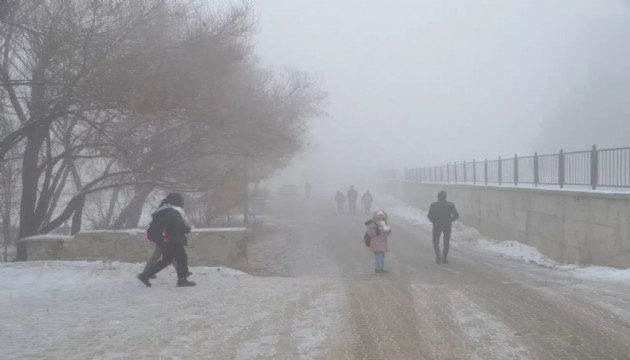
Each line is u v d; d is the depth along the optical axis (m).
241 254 13.29
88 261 12.70
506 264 14.93
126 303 8.37
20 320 7.29
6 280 10.32
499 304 8.39
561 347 6.11
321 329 6.80
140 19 13.75
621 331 6.77
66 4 12.93
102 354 5.82
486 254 17.17
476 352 5.93
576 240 14.02
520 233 18.08
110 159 18.56
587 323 7.16
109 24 13.37
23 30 12.84
